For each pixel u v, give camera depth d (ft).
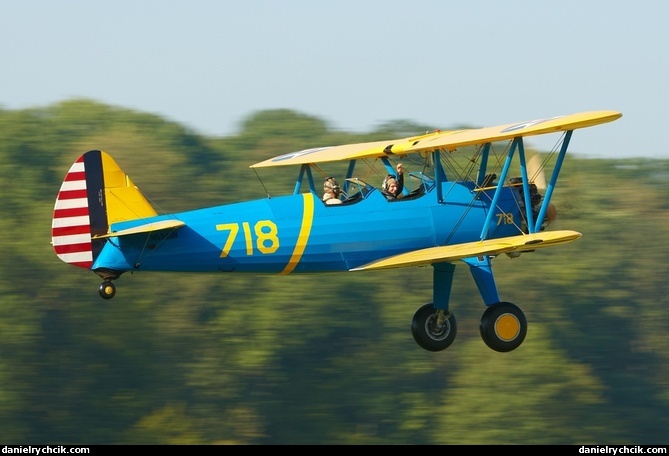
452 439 329.72
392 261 141.59
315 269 149.38
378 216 150.92
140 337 342.23
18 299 334.24
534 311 388.37
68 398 329.93
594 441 338.54
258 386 341.82
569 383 341.82
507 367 344.28
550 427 330.13
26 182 388.57
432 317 159.33
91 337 337.11
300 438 342.03
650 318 393.70
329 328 347.77
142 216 141.18
